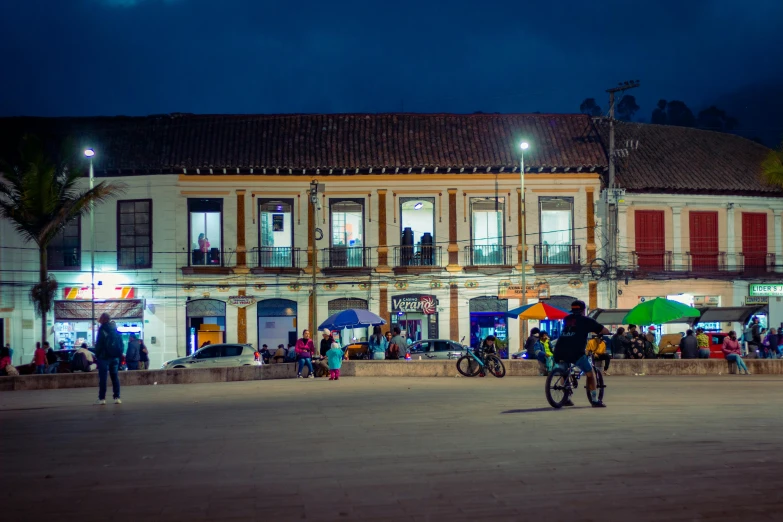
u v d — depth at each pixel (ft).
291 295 152.05
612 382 81.46
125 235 149.79
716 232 158.30
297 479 31.04
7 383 90.74
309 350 105.60
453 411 51.93
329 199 152.76
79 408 63.41
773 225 161.99
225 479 31.55
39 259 147.33
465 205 153.17
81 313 148.36
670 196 155.94
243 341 150.92
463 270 153.07
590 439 38.22
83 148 147.95
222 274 150.51
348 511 25.93
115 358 65.51
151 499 28.60
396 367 102.53
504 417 47.67
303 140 153.89
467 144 154.61
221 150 150.92
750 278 158.92
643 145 163.53
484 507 25.94
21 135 149.48
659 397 60.80
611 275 152.46
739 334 152.15
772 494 26.84
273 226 152.05
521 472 30.94
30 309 146.82
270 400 66.44
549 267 152.76
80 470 34.63
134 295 149.18
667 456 33.47
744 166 164.45
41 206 132.57
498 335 153.99
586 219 154.20
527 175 153.48
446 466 32.55
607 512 24.97
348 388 78.89
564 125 160.15
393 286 152.97
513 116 161.07
